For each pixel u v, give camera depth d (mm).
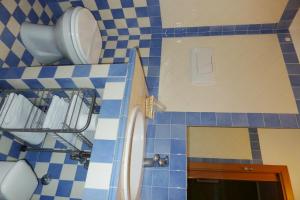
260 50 1508
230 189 1235
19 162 1051
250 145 1316
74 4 1576
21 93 1153
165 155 1220
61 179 1224
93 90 1068
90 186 756
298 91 1331
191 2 1490
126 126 867
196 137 1339
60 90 1083
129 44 1693
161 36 1691
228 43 1570
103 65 1051
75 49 1152
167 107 1364
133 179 964
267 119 1267
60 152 1249
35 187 1141
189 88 1412
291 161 1282
